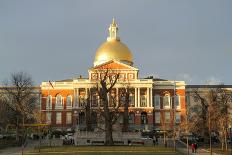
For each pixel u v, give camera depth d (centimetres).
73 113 16200
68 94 16950
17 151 8619
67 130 15612
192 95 18200
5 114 12750
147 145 9950
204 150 9194
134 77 16375
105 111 9225
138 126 15975
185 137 12094
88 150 8025
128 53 17312
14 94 13175
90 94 13025
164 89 16862
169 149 8688
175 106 16425
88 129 11569
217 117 10025
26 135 11725
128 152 7738
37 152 7969
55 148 8644
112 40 17638
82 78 17462
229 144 11106
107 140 9175
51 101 16900
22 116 12388
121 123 13162
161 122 16425
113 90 15462
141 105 16438
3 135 13300
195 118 12675
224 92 13762
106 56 17138
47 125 12375
